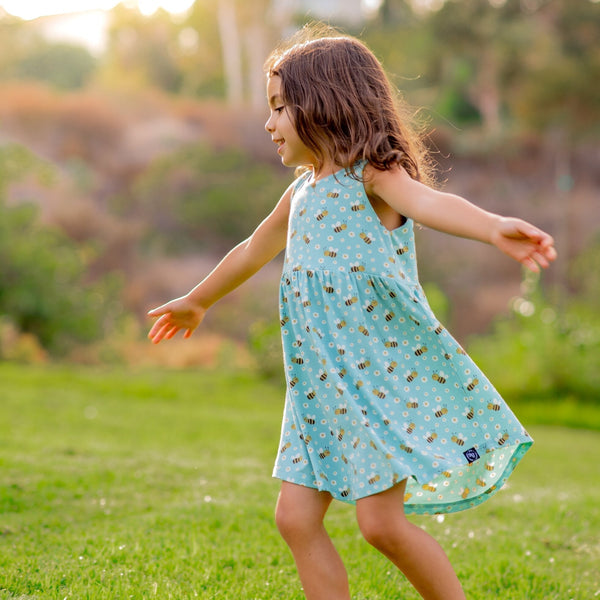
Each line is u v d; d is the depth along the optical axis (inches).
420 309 87.2
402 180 86.6
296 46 96.1
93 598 97.5
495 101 1170.6
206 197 814.5
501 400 86.9
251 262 102.1
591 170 1102.4
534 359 434.3
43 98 951.0
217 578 110.4
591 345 434.3
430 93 1168.2
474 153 1091.9
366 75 93.4
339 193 89.9
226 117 989.8
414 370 86.1
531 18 1186.0
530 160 1101.7
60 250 531.8
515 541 138.0
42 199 797.2
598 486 219.6
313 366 88.4
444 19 1174.3
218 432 268.7
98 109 946.1
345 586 85.3
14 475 163.0
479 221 77.4
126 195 839.7
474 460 83.8
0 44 1168.8
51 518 136.1
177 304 104.0
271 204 821.9
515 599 109.2
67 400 320.2
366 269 88.0
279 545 127.0
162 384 411.5
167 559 116.1
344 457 85.0
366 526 81.6
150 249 787.4
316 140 91.3
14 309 496.7
